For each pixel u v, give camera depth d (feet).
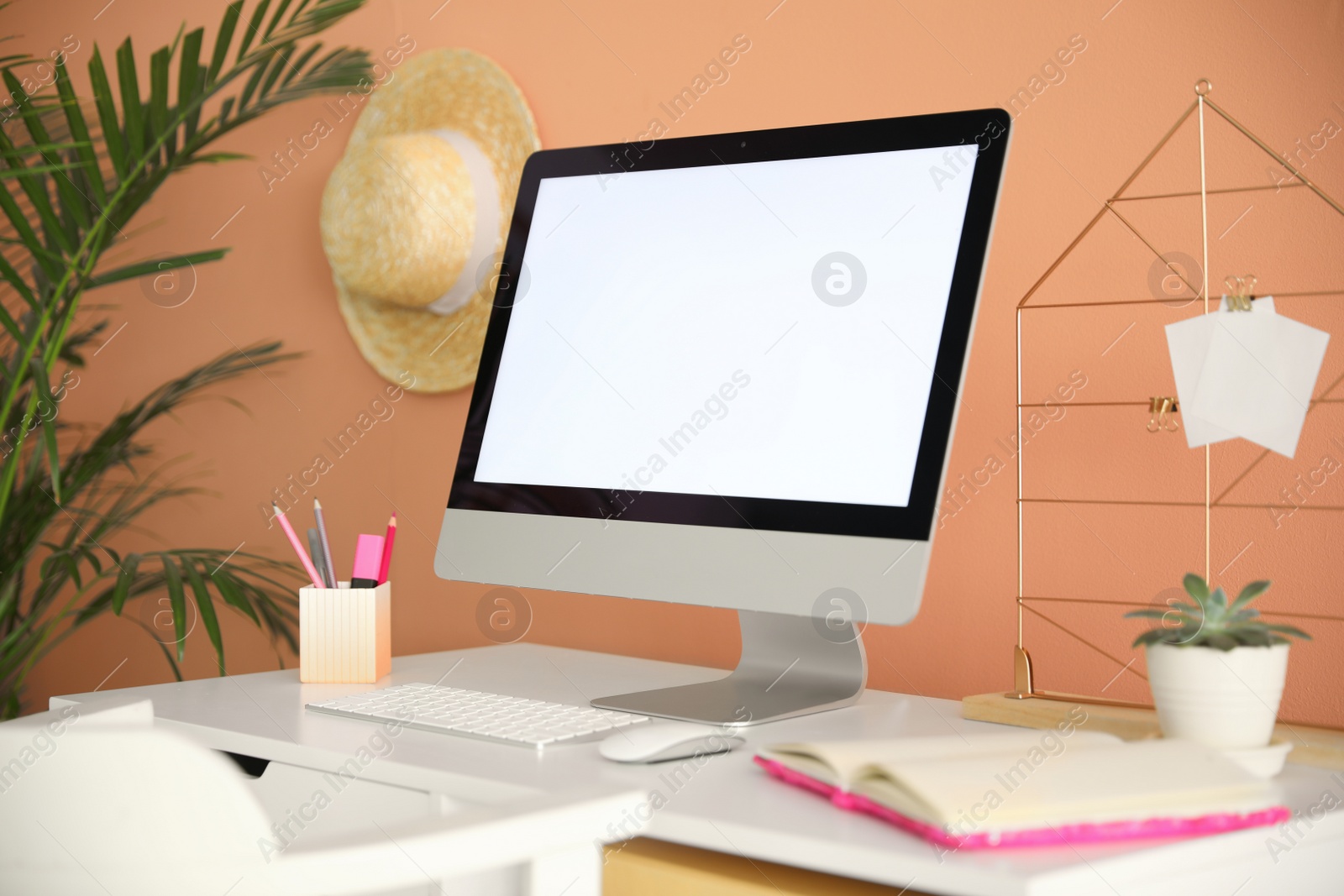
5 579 6.51
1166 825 2.14
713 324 3.56
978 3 4.45
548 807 2.08
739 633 5.02
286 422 6.78
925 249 3.23
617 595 3.50
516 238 4.08
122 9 7.67
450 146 5.81
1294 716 3.76
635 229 3.80
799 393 3.34
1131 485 4.09
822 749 2.44
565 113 5.64
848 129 3.43
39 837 1.70
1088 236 4.19
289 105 6.75
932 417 3.09
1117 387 4.11
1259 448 3.84
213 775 1.67
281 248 6.81
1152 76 4.07
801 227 3.46
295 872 1.73
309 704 3.42
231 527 7.04
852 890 2.15
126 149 5.75
